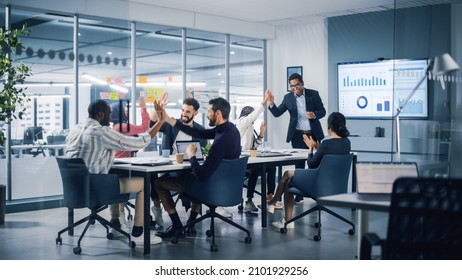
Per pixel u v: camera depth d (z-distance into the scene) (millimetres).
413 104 4766
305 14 8023
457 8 4734
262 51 9297
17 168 5750
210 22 8094
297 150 6027
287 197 5059
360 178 2613
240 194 4484
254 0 7066
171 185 4613
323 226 5258
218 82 11000
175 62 12844
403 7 4887
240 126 6000
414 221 2055
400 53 4820
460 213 2021
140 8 7250
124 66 6750
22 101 5582
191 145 4301
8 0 6113
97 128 4391
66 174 4523
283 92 9102
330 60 8312
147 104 7773
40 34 8344
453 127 4668
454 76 4645
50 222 5391
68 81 6484
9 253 4230
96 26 8453
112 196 4332
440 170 4695
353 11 7789
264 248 4359
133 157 5195
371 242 2174
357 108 8023
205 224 5367
